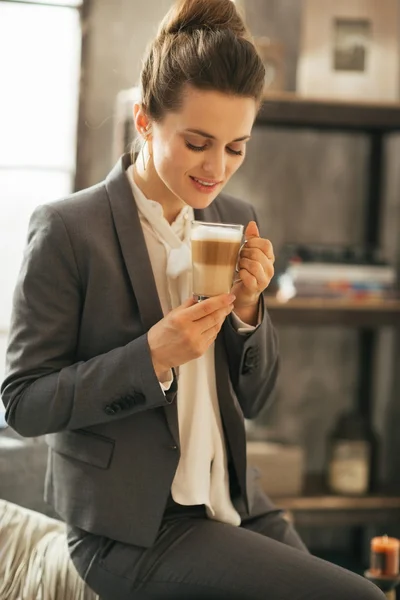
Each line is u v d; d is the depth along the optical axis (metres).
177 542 1.91
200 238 1.74
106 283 1.91
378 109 3.55
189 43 1.80
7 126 3.70
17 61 3.69
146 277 1.92
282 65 3.60
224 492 2.03
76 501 1.93
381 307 3.60
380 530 3.97
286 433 4.03
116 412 1.84
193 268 1.78
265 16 3.83
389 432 4.06
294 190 3.97
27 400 1.87
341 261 3.67
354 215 4.02
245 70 1.77
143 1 3.70
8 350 1.94
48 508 2.72
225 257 1.74
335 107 3.52
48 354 1.91
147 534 1.88
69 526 2.03
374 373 4.07
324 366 4.04
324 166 3.98
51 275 1.89
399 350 3.97
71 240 1.89
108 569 1.92
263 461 3.59
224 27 1.85
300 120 3.51
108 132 3.73
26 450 2.74
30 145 3.72
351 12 3.73
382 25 3.74
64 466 1.97
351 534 4.08
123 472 1.90
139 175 2.01
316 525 3.71
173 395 1.85
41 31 3.70
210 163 1.79
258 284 1.86
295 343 4.02
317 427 4.05
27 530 2.22
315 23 3.70
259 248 1.88
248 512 2.05
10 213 3.73
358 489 3.70
